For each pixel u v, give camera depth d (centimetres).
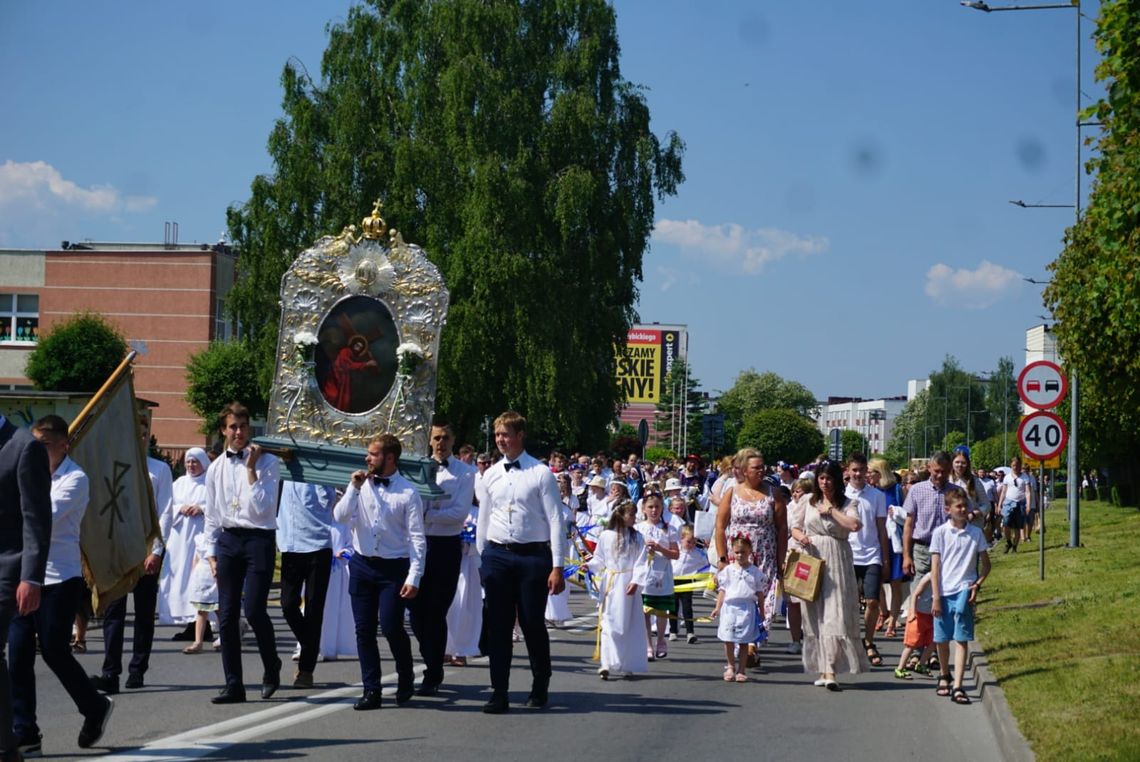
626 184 4184
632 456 3488
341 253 1634
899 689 1287
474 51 4009
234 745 905
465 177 3916
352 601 1089
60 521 869
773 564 1400
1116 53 1217
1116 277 1888
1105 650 1352
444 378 3781
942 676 1252
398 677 1123
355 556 1088
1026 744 913
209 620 1531
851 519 1293
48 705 1075
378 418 1623
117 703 1086
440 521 1178
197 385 5862
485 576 1097
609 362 4275
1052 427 2211
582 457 3516
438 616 1171
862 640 1350
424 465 1173
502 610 1089
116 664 1141
